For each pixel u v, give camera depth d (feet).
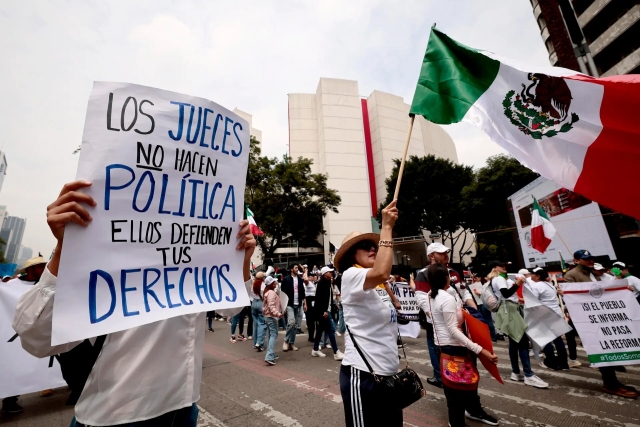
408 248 125.90
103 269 4.16
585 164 8.03
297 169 82.48
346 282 6.52
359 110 148.36
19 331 3.85
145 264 4.56
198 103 5.42
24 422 12.00
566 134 8.18
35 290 3.94
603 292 14.66
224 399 13.67
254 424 11.24
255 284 24.00
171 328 4.81
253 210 78.13
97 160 4.30
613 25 58.65
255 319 24.58
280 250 135.64
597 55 62.80
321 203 86.07
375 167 146.10
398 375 5.84
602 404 12.31
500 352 21.31
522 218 49.16
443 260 15.12
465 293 13.08
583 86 7.89
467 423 11.03
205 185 5.41
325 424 11.11
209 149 5.51
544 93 8.43
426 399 13.23
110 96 4.56
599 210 37.24
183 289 4.87
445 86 9.59
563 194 41.50
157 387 4.48
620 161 7.68
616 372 16.88
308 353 22.50
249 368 18.62
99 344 4.65
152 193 4.75
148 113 4.84
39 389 13.17
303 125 156.76
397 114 151.84
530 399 12.98
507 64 8.80
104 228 4.25
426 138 164.35
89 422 4.20
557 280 24.70
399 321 20.04
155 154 4.83
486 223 82.64
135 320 4.19
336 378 16.21
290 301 24.00
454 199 84.17
